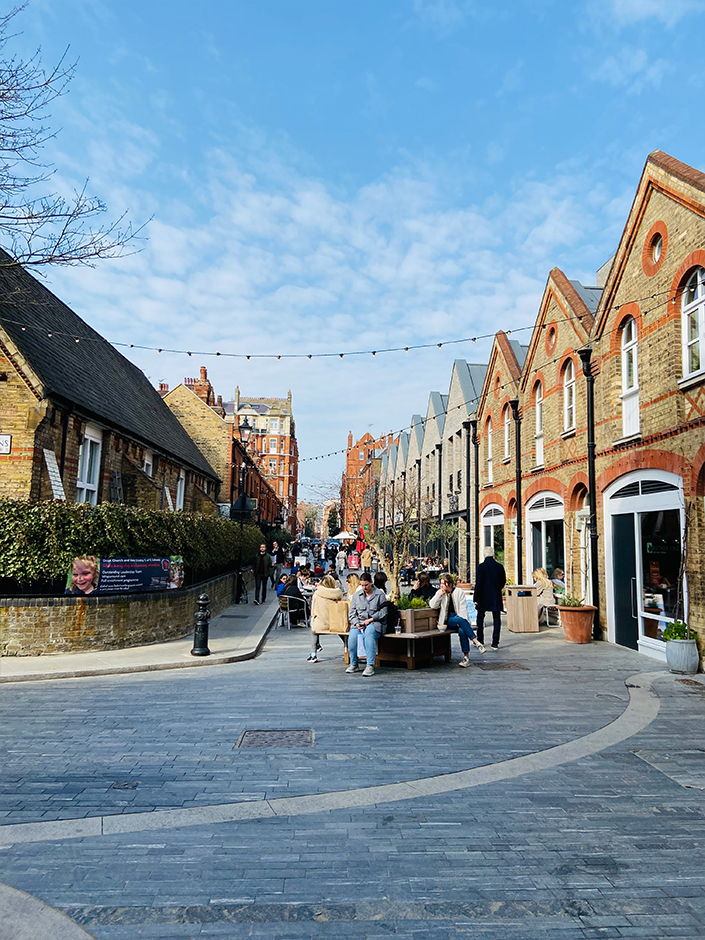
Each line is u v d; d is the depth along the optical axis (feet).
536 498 61.36
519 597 50.78
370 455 188.24
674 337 36.88
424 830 15.02
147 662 35.24
